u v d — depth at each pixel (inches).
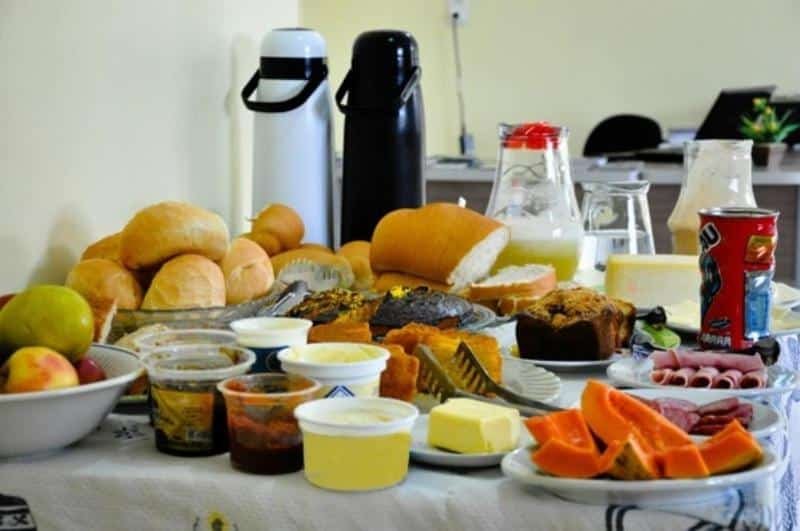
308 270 55.2
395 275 55.7
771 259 44.9
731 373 40.9
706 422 34.5
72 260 48.8
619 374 42.4
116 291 42.7
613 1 196.1
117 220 53.5
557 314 46.3
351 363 33.8
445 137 203.5
